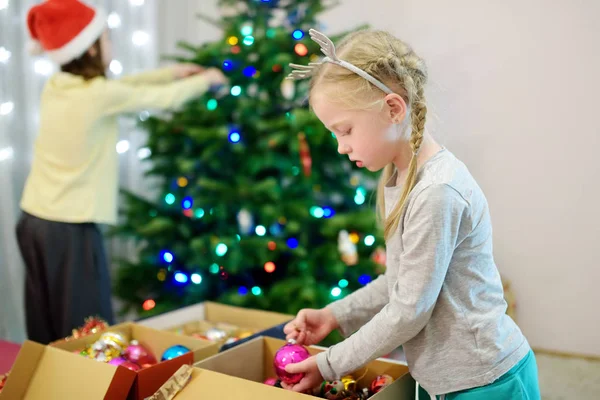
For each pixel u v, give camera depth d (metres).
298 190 2.25
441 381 1.00
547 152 2.47
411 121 1.01
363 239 2.27
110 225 2.69
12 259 2.46
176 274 2.39
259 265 2.28
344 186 2.36
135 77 2.37
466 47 2.61
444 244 0.93
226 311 1.79
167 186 2.54
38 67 2.54
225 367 1.22
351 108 0.99
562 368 2.34
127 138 2.94
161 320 1.70
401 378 1.09
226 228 2.33
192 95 2.26
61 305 2.12
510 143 2.55
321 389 1.17
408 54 1.04
